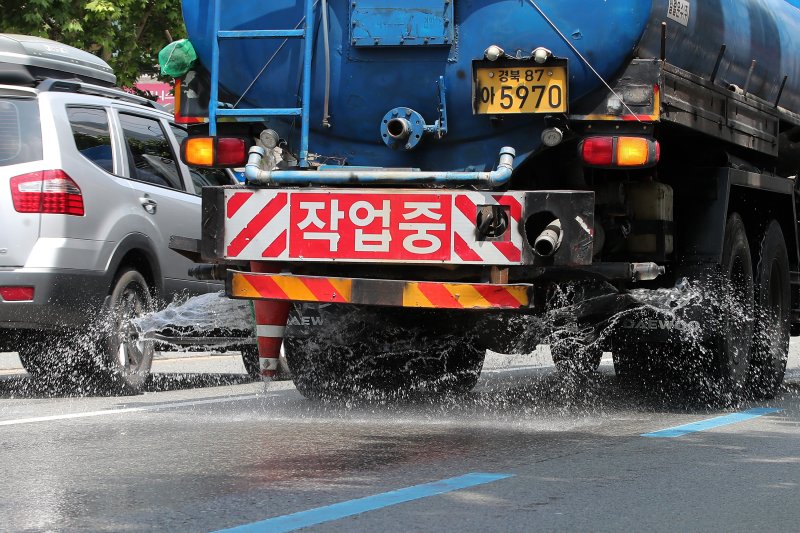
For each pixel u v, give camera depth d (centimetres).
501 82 1512
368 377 1836
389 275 1520
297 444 1379
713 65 1756
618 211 1633
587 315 1631
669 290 1723
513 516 1007
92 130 1959
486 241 1459
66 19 4456
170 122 2234
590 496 1100
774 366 2033
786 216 2127
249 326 1731
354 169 1603
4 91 1856
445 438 1450
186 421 1584
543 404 1870
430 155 1602
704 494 1123
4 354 2859
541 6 1513
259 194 1512
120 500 1048
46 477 1157
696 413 1791
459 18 1549
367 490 1106
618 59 1498
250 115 1622
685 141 1806
